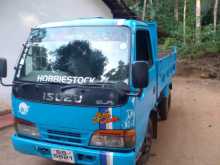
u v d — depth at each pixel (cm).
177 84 1374
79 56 425
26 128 429
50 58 435
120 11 1163
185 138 669
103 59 415
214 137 677
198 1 1998
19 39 834
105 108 379
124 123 381
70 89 393
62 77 411
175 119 812
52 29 456
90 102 384
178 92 1189
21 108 425
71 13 977
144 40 488
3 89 810
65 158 409
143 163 525
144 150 507
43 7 884
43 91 407
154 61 539
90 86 389
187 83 1398
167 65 702
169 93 836
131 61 407
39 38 456
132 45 419
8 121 712
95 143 392
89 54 423
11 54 821
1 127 675
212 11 2509
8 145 598
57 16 929
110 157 386
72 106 391
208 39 1942
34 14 863
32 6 857
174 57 839
